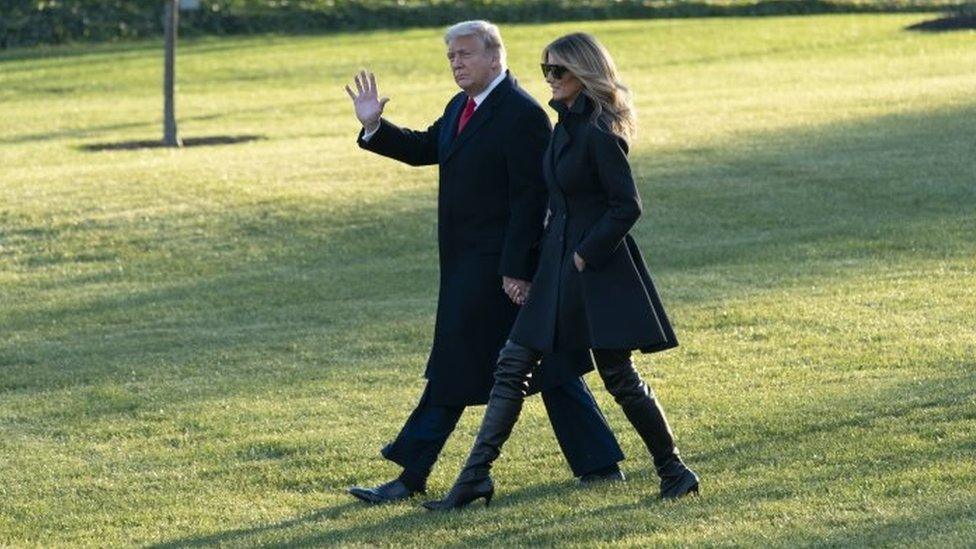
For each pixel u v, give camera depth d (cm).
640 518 2398
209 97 10512
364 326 4209
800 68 10606
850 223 5250
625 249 2447
